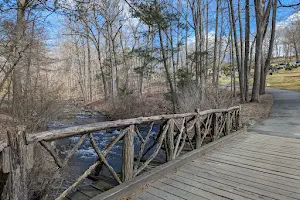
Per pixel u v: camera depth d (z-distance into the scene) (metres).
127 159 2.75
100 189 2.74
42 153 3.25
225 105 10.00
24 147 1.73
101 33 21.91
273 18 16.47
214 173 3.18
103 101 20.84
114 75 20.94
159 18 11.38
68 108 7.75
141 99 15.22
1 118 5.16
